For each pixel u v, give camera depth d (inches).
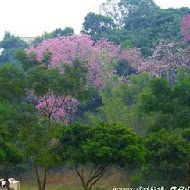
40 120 1071.0
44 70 1041.5
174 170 1127.0
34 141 1038.4
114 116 1625.2
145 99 1143.6
